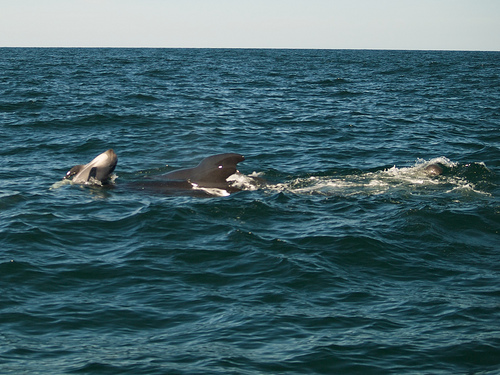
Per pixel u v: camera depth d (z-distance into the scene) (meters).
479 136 23.69
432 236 11.36
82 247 10.56
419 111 31.83
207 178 14.52
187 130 23.70
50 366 6.77
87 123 24.72
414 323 7.93
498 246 11.11
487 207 13.07
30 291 8.71
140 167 17.41
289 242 10.85
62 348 7.19
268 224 11.94
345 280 9.34
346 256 10.32
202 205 12.81
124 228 11.60
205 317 8.05
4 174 15.98
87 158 18.53
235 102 34.31
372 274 9.66
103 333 7.59
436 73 68.50
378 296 8.80
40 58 99.31
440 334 7.62
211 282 9.20
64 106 29.89
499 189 14.81
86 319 7.93
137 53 152.25
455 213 12.51
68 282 9.08
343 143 21.83
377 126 26.16
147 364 6.84
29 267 9.50
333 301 8.59
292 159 18.88
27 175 15.96
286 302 8.52
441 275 9.68
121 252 10.34
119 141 21.08
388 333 7.64
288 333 7.62
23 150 19.33
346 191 14.38
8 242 10.57
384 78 58.41
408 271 9.83
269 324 7.84
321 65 87.12
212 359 6.95
